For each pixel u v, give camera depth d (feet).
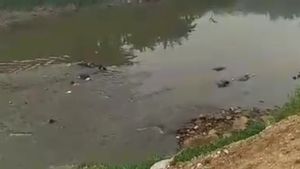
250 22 128.88
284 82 86.02
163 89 85.35
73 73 94.43
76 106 80.53
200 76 90.38
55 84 89.45
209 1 148.66
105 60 102.89
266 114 72.18
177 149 64.64
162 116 75.31
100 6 142.41
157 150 65.21
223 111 75.41
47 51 110.42
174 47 109.19
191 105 78.48
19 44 116.06
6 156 66.23
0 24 130.41
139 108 78.59
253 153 31.19
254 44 108.47
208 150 42.98
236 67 94.22
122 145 67.46
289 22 127.85
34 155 66.28
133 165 50.55
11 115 78.02
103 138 69.77
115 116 76.38
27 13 136.98
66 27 128.77
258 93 81.92
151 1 145.79
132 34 122.01
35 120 76.28
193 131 69.21
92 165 59.88
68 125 74.28
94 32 124.16
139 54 105.70
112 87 87.04
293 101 52.95
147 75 92.22
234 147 33.55
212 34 118.52
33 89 87.56
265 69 92.58
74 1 141.69
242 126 67.41
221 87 84.89
